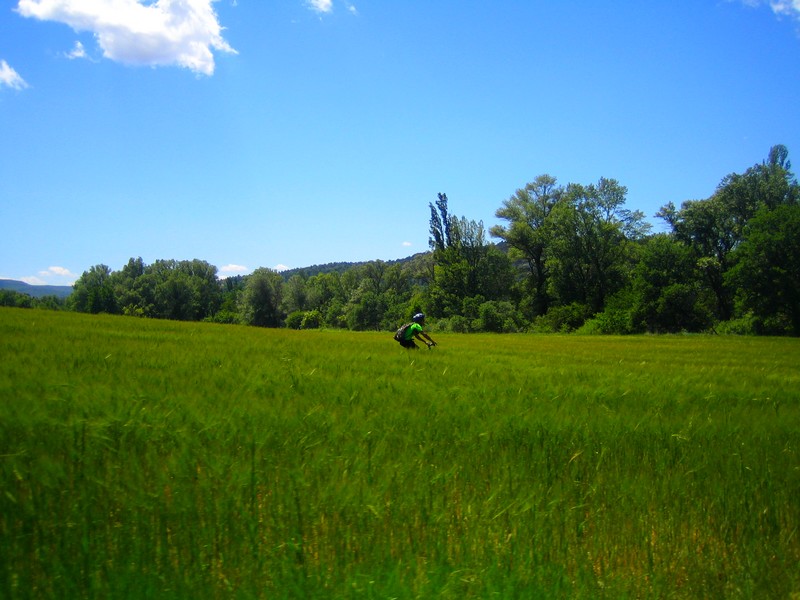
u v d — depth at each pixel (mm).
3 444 5875
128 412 7055
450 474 5902
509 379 12625
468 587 4281
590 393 10930
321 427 7164
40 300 109938
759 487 6059
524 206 85125
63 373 9266
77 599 3914
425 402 9133
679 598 4516
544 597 4246
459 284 84000
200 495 5109
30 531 4500
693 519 5484
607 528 5262
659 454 6973
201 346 16125
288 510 5012
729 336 53125
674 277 65438
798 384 14289
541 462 6469
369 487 5422
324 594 4117
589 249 77312
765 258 55281
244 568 4305
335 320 107000
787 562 4988
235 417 7234
